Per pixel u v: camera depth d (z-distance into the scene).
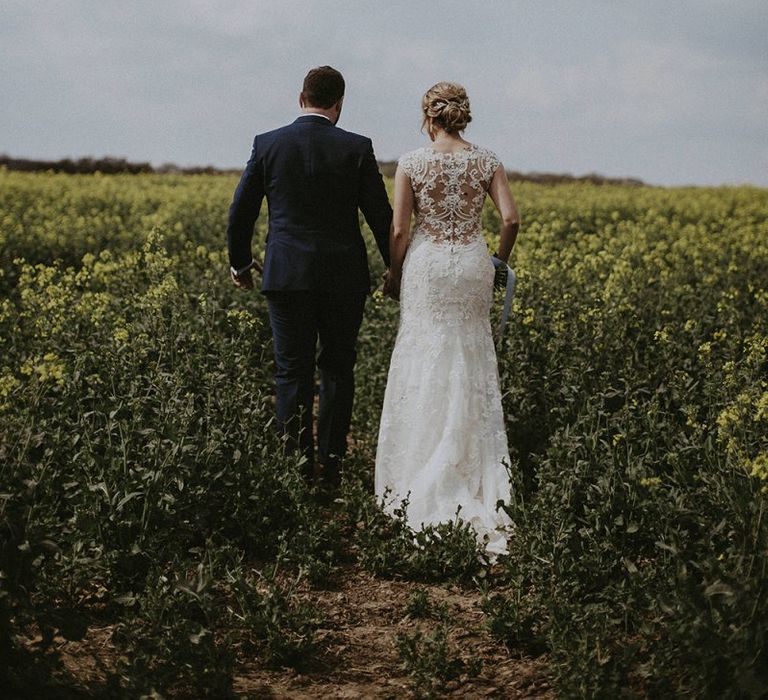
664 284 7.82
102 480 4.04
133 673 3.09
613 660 3.28
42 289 7.08
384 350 6.92
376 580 4.31
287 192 5.05
